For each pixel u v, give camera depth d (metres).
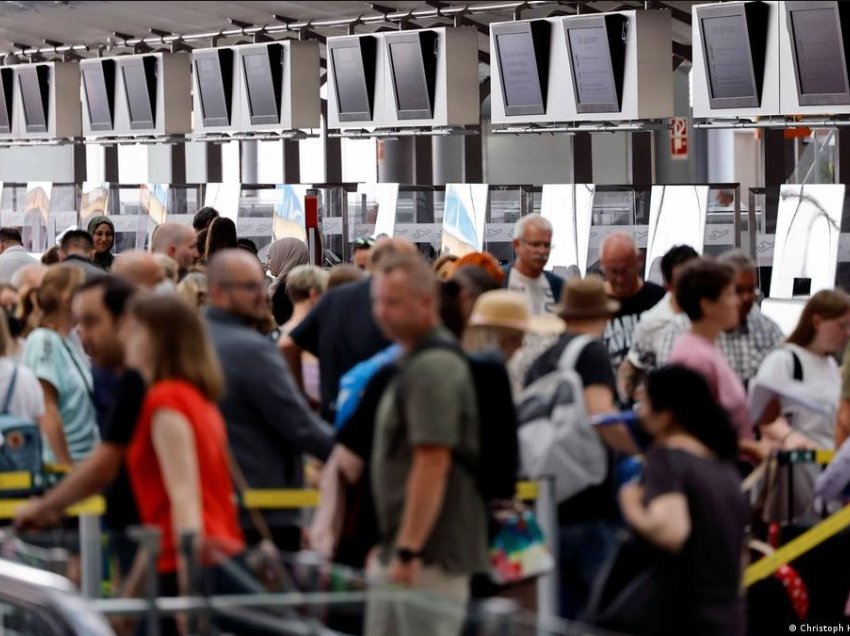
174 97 36.59
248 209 30.67
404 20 31.50
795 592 12.24
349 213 29.16
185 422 9.25
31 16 36.16
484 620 7.57
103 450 9.45
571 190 24.92
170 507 9.38
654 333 14.80
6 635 9.80
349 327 12.96
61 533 9.49
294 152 37.38
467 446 9.41
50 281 12.81
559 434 11.23
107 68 37.44
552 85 27.34
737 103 24.08
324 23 32.91
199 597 8.98
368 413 10.16
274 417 10.95
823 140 29.45
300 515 11.06
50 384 12.74
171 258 17.36
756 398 13.37
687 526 9.66
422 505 9.21
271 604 8.65
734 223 23.06
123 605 9.19
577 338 11.84
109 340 10.73
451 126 29.67
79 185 35.31
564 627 7.36
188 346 9.38
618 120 26.59
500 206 26.27
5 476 11.74
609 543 11.23
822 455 12.45
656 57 26.27
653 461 9.78
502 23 27.70
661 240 23.72
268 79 33.31
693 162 41.31
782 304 20.11
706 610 9.76
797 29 23.11
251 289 11.10
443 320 10.57
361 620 8.23
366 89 30.64
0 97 40.91
